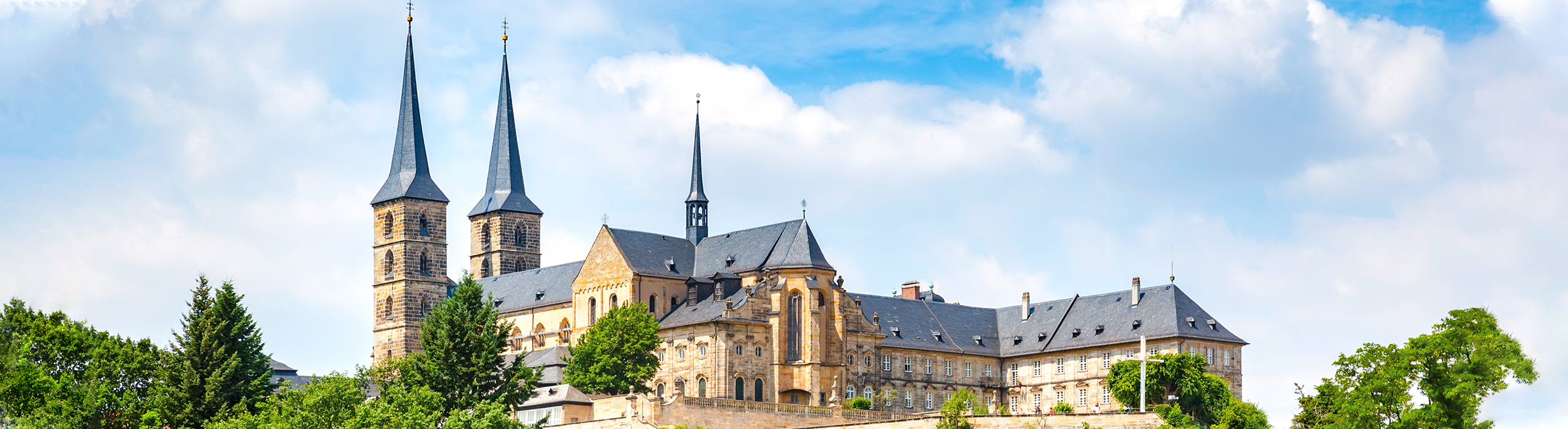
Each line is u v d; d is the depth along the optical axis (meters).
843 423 171.00
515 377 168.25
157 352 169.12
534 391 174.38
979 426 159.00
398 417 146.88
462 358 166.50
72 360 156.75
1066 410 180.25
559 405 180.12
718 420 173.88
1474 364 135.25
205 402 163.12
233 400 165.25
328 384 151.00
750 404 176.25
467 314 168.88
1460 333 137.00
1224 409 172.00
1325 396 152.62
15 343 144.50
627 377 198.75
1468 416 135.25
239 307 170.50
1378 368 141.88
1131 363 184.88
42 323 155.25
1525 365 134.50
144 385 167.12
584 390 195.75
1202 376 181.88
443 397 162.62
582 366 199.25
